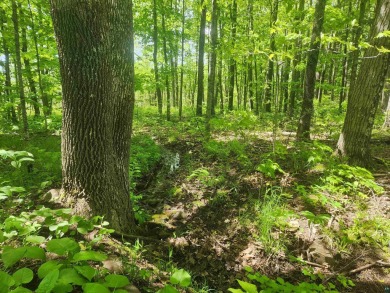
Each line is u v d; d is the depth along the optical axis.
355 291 2.66
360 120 5.05
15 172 4.39
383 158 5.96
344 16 6.11
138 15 12.85
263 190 4.75
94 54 2.93
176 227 4.00
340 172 4.14
